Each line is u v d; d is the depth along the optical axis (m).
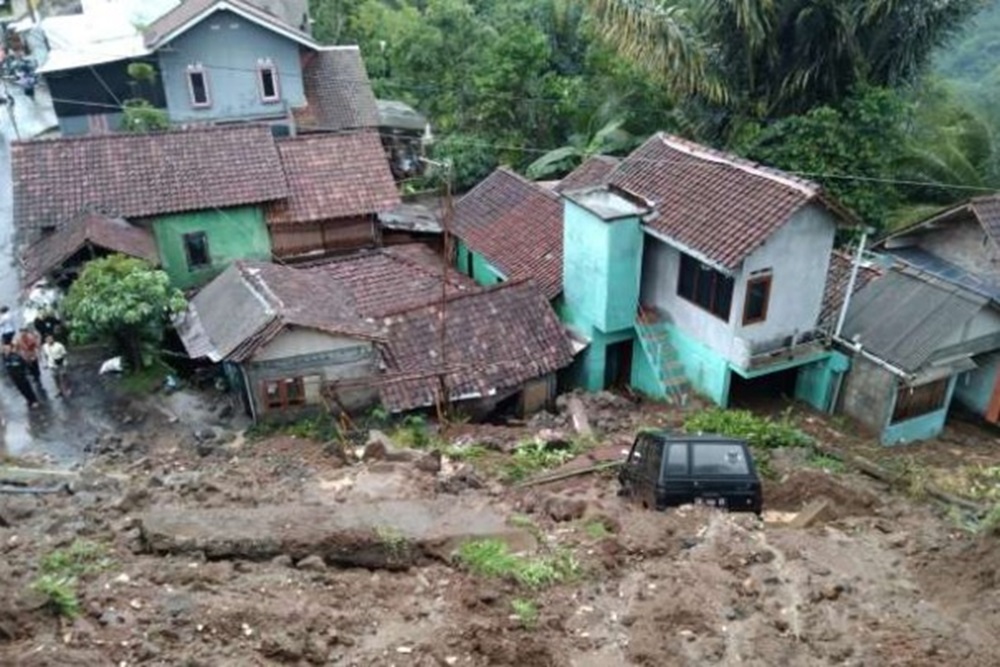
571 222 19.39
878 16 22.69
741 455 12.20
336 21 41.34
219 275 21.31
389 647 8.16
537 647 8.33
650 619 9.02
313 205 22.97
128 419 17.39
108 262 18.58
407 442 16.38
